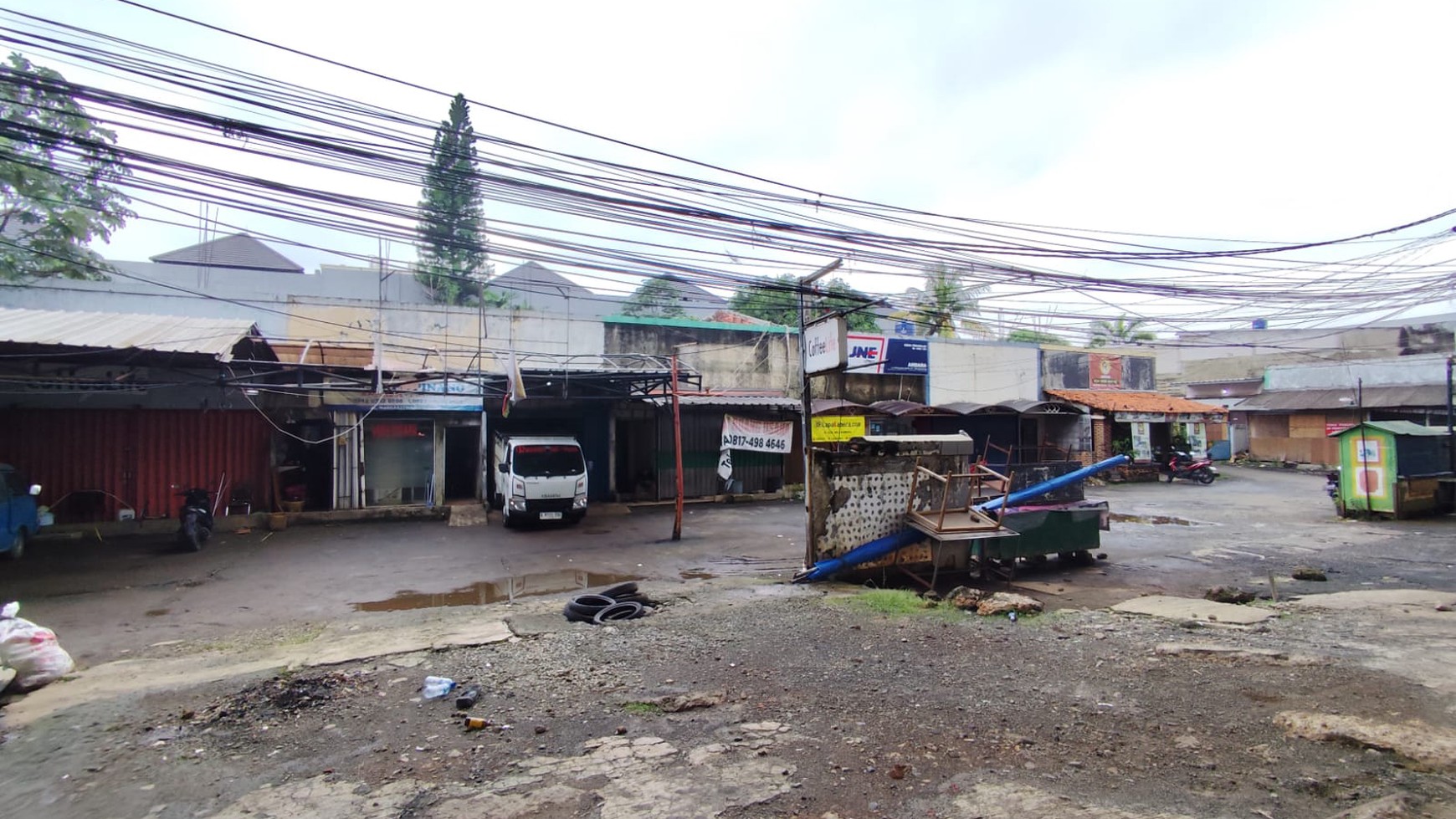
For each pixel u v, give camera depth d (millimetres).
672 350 22172
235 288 30250
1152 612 7582
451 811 3502
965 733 4328
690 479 21047
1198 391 37562
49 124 14039
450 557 12297
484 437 17984
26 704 5168
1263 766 3762
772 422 20969
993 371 27750
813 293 11117
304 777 3938
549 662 5949
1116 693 4980
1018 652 6066
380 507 16734
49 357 11180
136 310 16375
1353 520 15828
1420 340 32312
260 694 5281
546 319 20500
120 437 14328
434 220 8516
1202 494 21672
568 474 15680
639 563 11828
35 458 13680
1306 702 4660
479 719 4680
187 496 13617
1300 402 30484
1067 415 26344
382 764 4086
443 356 18828
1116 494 21766
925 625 7023
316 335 18016
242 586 10102
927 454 10422
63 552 12508
